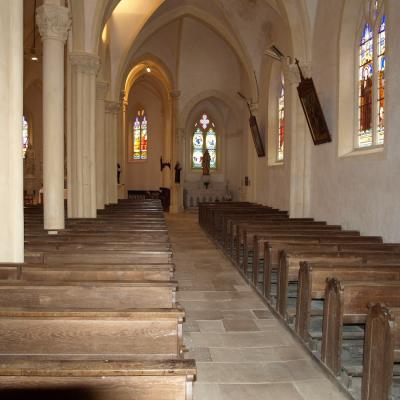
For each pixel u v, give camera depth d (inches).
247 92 1019.9
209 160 1248.2
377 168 390.3
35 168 1188.5
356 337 210.1
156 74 1264.8
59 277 187.9
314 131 528.1
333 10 493.0
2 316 123.9
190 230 781.3
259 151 845.2
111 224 435.5
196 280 385.4
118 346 124.0
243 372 198.7
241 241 425.7
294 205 575.5
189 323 267.9
